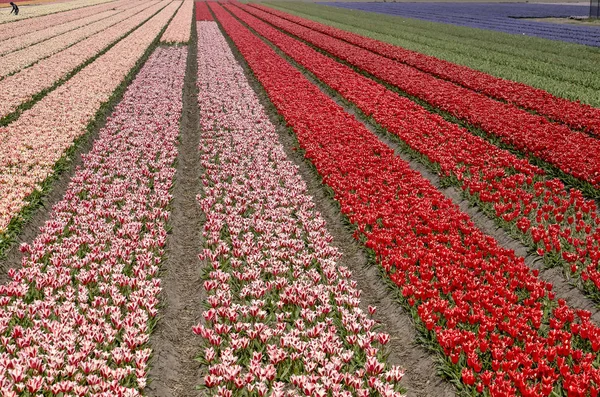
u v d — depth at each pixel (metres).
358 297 9.57
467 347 7.29
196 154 17.69
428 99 22.23
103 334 7.80
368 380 7.12
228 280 9.81
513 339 7.67
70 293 8.81
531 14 72.31
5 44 39.12
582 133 17.30
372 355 7.51
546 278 9.99
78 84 25.12
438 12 76.62
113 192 13.40
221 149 17.27
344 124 19.05
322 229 11.80
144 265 10.12
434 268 9.99
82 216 11.89
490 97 23.14
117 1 93.50
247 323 8.24
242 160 16.25
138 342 7.77
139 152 16.52
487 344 7.33
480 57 33.72
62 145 16.16
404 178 14.18
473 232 10.84
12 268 10.13
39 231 11.80
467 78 25.92
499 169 14.20
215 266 10.09
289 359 7.69
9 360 7.07
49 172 14.08
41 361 7.19
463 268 9.47
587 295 9.19
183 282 10.35
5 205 11.61
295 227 11.85
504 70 28.55
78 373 7.04
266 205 13.07
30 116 19.50
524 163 14.80
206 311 8.90
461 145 16.38
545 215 11.34
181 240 12.01
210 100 23.50
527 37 43.88
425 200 12.69
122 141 17.59
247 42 40.19
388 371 7.29
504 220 11.86
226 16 62.66
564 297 9.39
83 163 15.97
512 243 11.27
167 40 40.91
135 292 9.04
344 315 8.52
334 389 6.84
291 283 9.87
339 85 25.19
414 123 18.88
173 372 7.90
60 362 7.16
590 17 65.00
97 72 28.12
